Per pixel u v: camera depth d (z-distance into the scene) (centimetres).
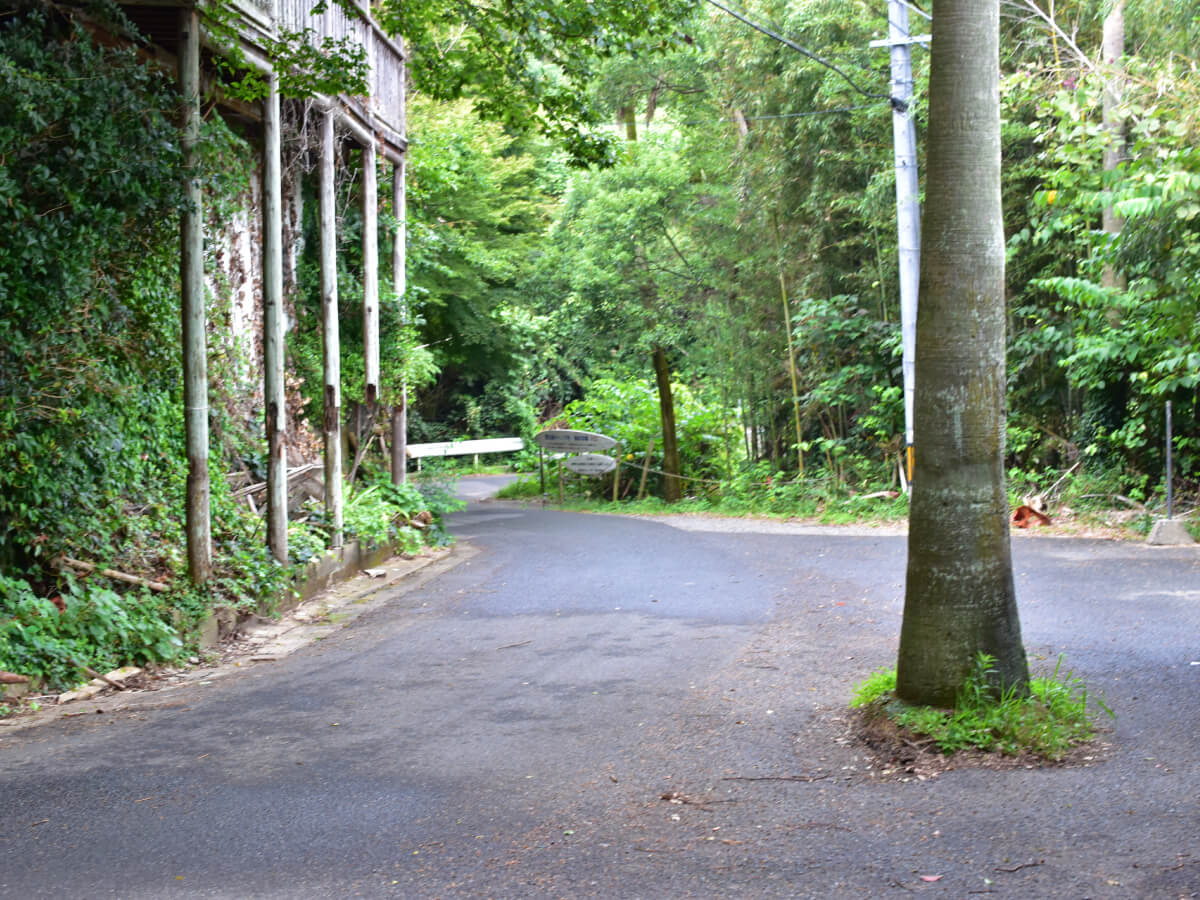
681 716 643
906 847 432
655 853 435
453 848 445
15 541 862
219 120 998
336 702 706
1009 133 1611
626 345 3234
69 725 666
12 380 825
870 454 2003
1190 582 1017
